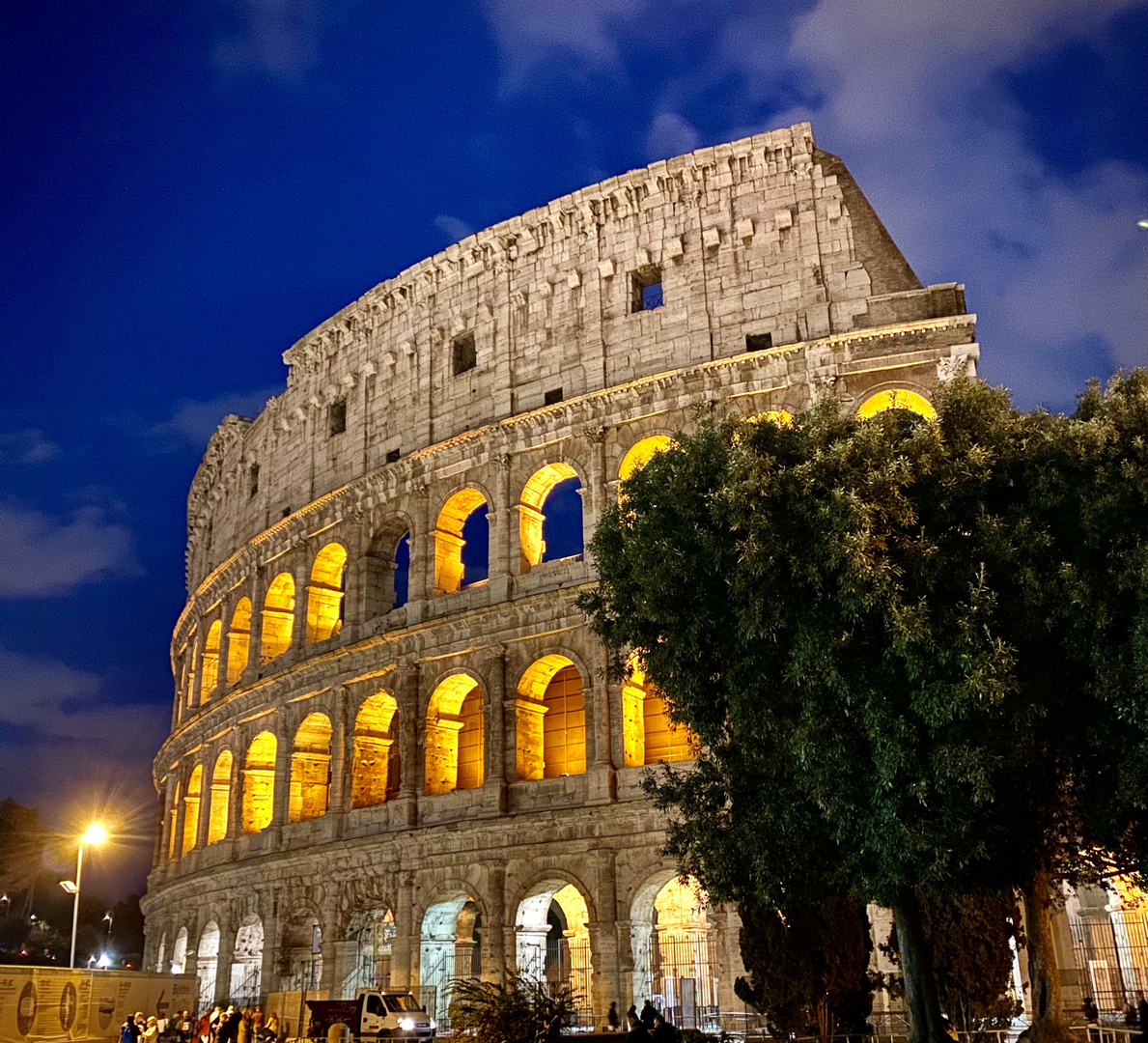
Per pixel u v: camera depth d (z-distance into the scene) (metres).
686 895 60.69
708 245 60.69
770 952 39.00
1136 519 28.70
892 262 56.91
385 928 65.94
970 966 37.81
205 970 74.62
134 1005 58.41
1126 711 27.67
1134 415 30.19
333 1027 51.44
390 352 72.56
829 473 30.94
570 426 60.97
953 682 28.41
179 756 86.88
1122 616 28.59
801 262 58.25
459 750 65.88
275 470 80.38
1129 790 28.11
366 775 65.69
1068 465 30.12
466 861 56.62
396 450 69.88
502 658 59.19
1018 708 29.02
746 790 34.22
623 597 35.19
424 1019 50.28
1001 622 29.58
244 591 81.56
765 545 30.28
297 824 67.25
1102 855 33.03
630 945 50.78
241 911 69.12
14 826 146.38
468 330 68.62
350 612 68.38
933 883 29.53
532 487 63.00
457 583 66.31
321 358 78.44
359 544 69.44
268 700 72.19
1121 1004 41.47
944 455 30.92
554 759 60.72
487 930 54.66
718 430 34.56
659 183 63.34
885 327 54.44
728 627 32.38
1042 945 31.09
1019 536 29.42
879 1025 43.34
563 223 65.94
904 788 29.12
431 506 66.25
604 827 53.03
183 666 97.69
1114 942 44.78
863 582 28.80
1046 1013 30.56
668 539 32.88
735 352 58.00
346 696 66.81
